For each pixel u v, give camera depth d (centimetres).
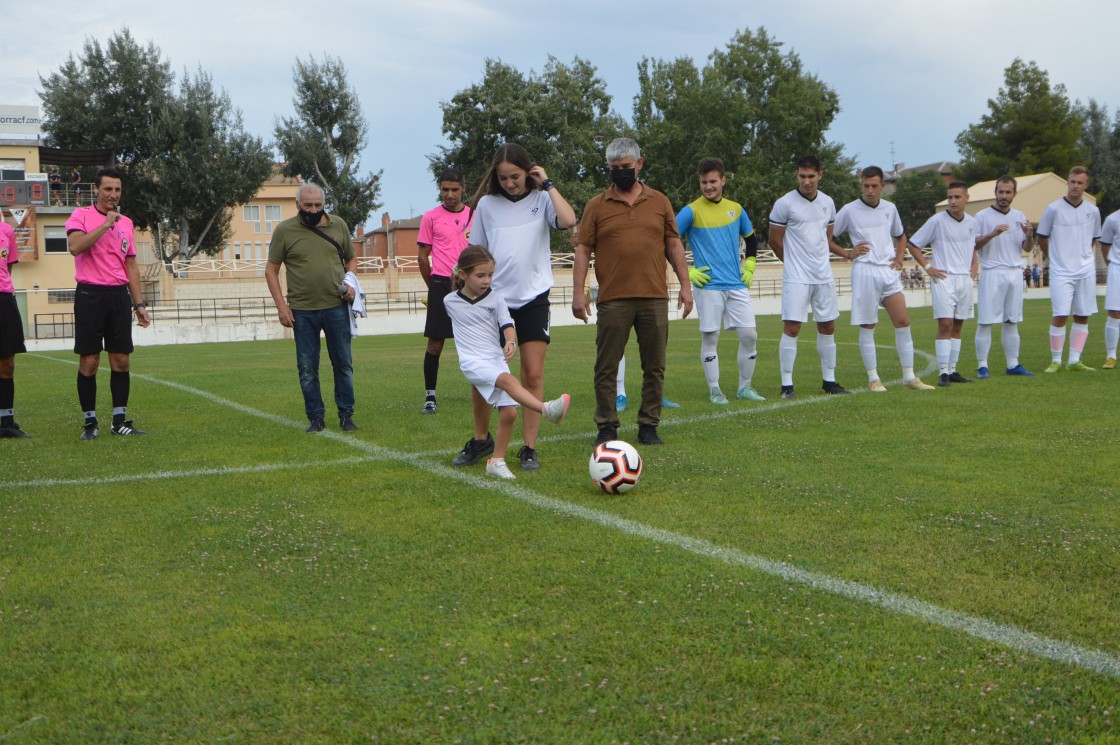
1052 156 6044
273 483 520
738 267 840
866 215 876
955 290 921
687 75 5719
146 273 3912
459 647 282
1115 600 312
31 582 350
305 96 4466
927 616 300
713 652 276
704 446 606
